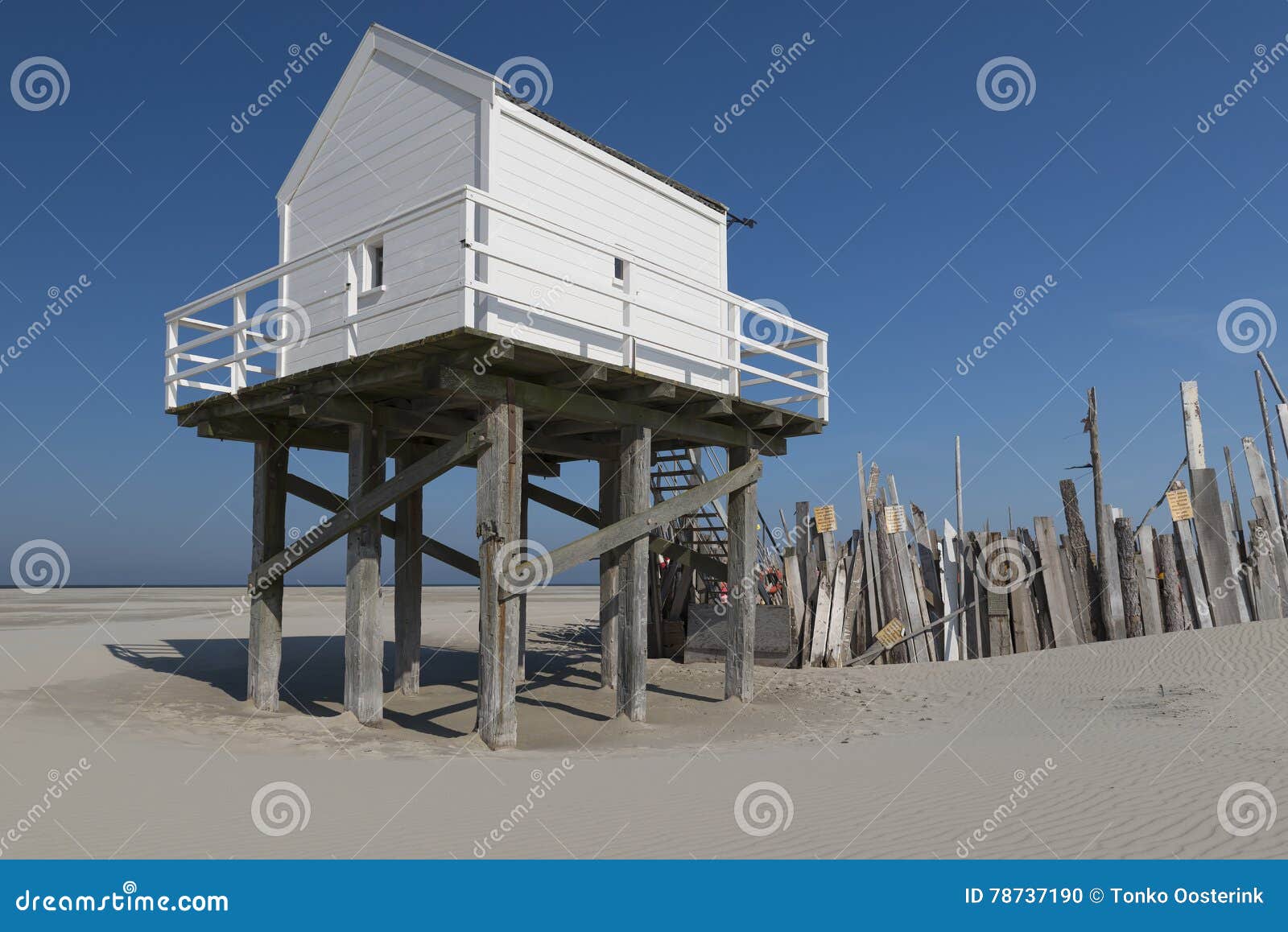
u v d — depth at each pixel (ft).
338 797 24.82
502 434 34.12
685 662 62.44
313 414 37.29
